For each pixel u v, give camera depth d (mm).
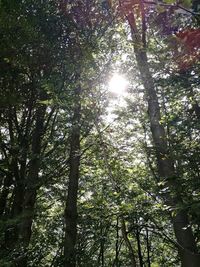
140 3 2289
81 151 13773
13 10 11281
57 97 10695
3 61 11898
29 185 12781
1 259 9562
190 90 6984
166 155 8906
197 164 8258
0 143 13273
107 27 12875
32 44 11930
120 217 10469
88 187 16062
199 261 8914
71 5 12805
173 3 2203
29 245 11344
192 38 2990
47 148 16062
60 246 13344
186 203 5922
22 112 14422
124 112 13945
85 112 12117
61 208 17750
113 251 17109
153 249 17375
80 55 12086
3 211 14391
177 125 7656
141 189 11305
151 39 9289
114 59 12547
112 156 13383
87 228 11977
